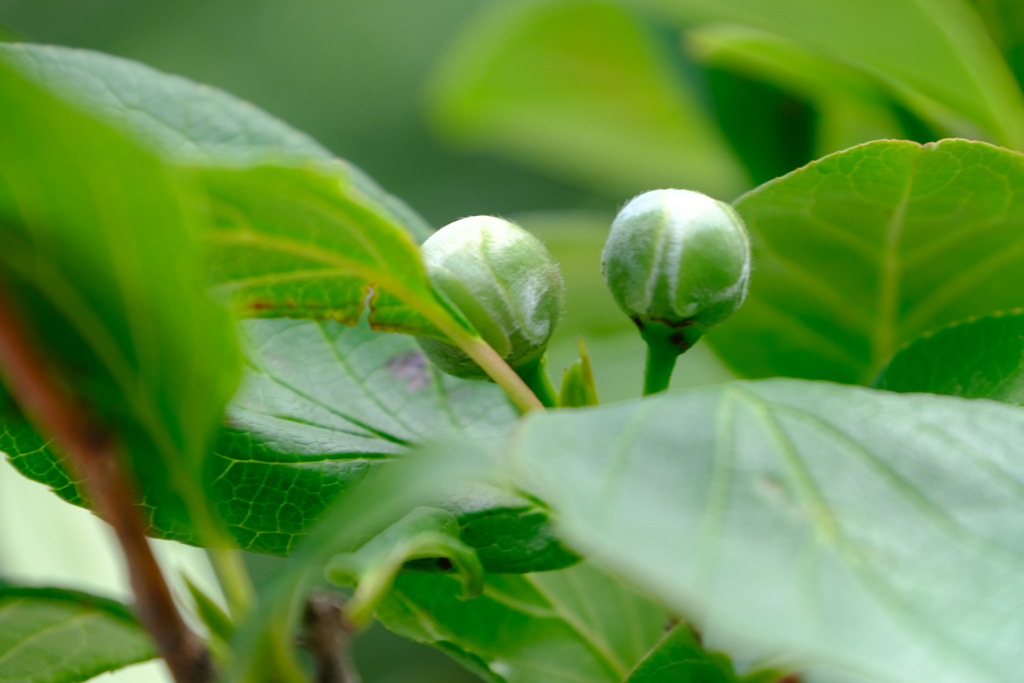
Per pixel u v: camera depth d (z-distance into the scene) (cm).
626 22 56
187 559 42
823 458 32
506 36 58
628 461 31
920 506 32
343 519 31
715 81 44
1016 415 32
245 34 127
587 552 31
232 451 35
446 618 36
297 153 36
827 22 40
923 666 31
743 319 38
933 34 39
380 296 34
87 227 31
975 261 36
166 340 31
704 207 34
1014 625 31
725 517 31
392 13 128
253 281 34
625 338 45
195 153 36
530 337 34
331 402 36
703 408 32
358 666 92
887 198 35
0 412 33
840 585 31
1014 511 32
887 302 37
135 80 36
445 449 31
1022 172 35
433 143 125
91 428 31
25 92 30
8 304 31
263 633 31
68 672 35
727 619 31
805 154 44
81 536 42
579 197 119
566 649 37
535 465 31
